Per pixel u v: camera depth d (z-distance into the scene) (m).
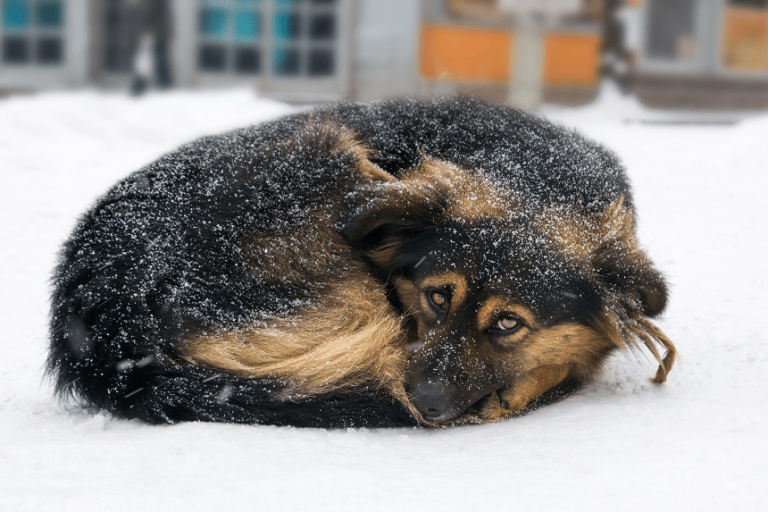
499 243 1.79
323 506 1.54
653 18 6.61
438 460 1.63
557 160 1.90
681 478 1.57
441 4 5.64
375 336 1.82
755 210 2.54
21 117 3.89
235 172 1.94
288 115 2.18
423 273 1.83
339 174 1.95
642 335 1.82
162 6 5.68
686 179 2.96
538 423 1.74
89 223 1.89
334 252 1.90
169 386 1.76
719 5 6.70
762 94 6.84
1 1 5.82
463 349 1.79
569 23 5.86
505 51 5.77
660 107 6.56
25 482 1.58
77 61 5.93
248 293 1.84
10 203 2.71
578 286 1.80
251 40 5.98
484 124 2.01
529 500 1.54
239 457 1.64
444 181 1.87
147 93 5.43
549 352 1.83
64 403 1.83
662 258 2.32
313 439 1.70
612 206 1.86
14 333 2.08
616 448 1.64
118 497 1.55
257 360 1.80
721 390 1.81
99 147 3.56
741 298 2.13
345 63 5.88
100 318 1.78
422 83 5.61
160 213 1.87
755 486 1.55
